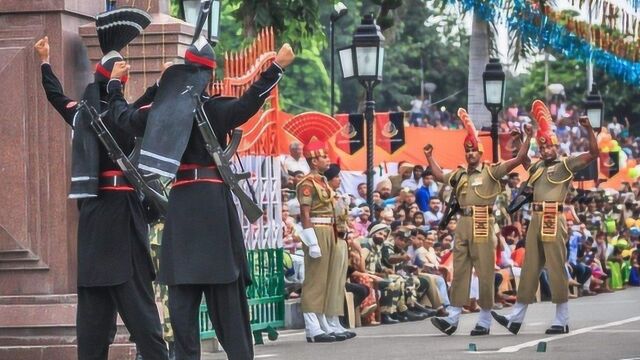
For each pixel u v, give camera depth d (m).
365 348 25.27
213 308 17.16
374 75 34.38
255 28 40.41
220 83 24.19
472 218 28.22
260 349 25.39
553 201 28.17
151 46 22.42
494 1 33.75
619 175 58.41
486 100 41.88
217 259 16.88
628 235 50.72
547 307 37.34
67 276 21.38
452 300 28.36
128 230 18.22
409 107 95.62
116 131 18.20
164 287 22.16
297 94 86.50
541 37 34.59
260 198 25.95
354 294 31.03
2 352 21.34
